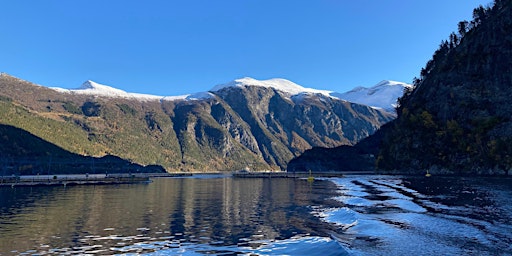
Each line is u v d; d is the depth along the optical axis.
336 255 25.66
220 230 35.84
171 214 47.41
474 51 187.50
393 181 122.19
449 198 61.44
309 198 70.94
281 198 71.56
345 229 36.03
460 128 168.38
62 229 36.34
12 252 27.11
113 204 60.22
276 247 28.73
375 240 30.09
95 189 101.38
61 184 121.69
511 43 171.38
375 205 54.97
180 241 30.92
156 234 33.84
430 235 31.41
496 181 107.25
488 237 30.34
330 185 117.12
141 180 148.75
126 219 42.97
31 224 39.34
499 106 159.88
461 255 24.84
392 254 25.41
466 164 157.00
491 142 148.50
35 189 101.12
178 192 89.31
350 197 71.31
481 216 41.09
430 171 171.38
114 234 33.75
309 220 42.22
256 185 123.62
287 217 44.78
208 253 27.05
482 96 169.00
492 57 176.12
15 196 76.69
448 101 182.12
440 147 174.12
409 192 77.00
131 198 71.75
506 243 28.16
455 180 116.38
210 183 139.88
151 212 49.53
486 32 187.62
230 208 54.41
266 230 35.84
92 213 48.44
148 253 26.98
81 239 31.55
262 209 53.09
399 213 45.16
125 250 27.78
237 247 28.81
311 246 28.55
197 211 50.69
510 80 164.25
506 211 44.81
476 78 178.12
